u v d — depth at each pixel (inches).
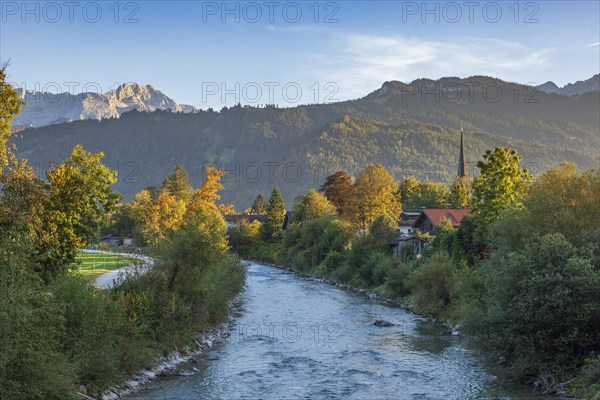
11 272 851.4
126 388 1170.0
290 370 1379.2
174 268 1625.2
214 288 1857.8
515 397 1137.4
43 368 884.6
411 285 2357.3
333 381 1283.2
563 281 1197.7
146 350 1290.6
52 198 1307.8
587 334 1201.4
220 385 1238.3
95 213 1401.3
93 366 1077.1
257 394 1178.0
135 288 1497.3
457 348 1621.6
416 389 1213.1
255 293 2965.1
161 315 1480.1
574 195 1533.0
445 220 3442.4
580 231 1423.5
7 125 1137.4
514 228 1545.3
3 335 805.2
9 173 1157.1
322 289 3176.7
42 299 927.0
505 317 1266.0
